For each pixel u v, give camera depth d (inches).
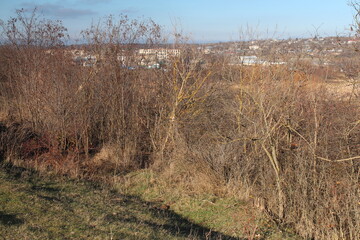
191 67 476.7
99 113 501.7
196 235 265.6
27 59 527.8
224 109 414.9
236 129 393.4
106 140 498.3
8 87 597.9
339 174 305.4
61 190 330.0
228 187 360.5
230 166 377.4
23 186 316.8
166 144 472.1
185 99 479.5
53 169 394.6
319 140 311.6
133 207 315.6
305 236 283.3
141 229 253.6
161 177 399.9
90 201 310.3
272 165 330.6
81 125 458.0
